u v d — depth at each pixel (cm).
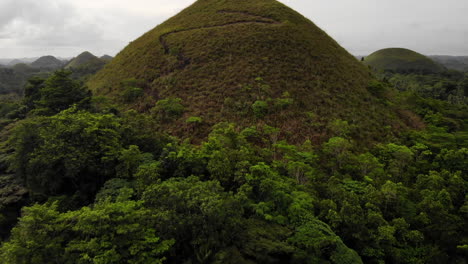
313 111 2730
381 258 1248
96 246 859
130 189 1266
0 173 1856
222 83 3091
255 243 1044
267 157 1970
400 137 2662
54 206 1052
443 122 3070
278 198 1287
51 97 2397
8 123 2798
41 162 1480
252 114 2623
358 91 3262
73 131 1537
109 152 1506
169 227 1004
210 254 991
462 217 1512
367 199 1471
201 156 1598
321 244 1073
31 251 862
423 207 1494
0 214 1493
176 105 2777
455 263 1290
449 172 1884
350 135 2489
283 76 3152
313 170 1753
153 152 1800
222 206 1055
